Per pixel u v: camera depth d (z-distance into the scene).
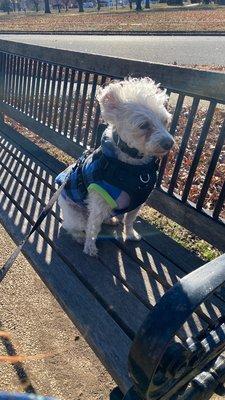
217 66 2.77
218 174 1.08
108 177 0.56
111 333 0.45
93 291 0.52
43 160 0.92
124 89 0.58
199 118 1.55
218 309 0.47
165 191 0.67
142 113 0.54
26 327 0.66
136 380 0.30
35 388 0.56
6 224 0.67
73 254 0.59
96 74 0.80
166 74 0.63
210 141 1.32
